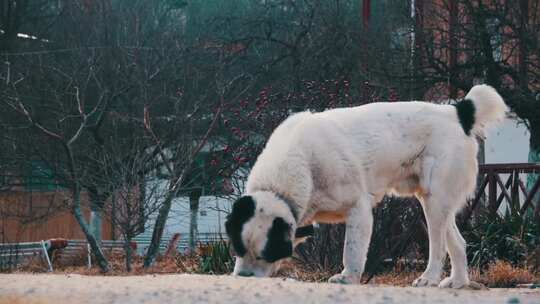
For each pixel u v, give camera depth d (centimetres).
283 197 883
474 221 1500
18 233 2041
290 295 663
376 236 1270
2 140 2092
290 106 1451
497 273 1208
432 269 926
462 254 933
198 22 2845
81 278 824
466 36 2222
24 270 1747
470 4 2227
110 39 2391
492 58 2228
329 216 922
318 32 2738
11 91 2012
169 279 797
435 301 658
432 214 929
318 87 1561
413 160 937
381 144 918
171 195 1583
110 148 1920
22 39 2792
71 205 1695
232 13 2972
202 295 659
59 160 1995
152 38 2480
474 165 953
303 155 892
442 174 926
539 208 1452
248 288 701
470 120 951
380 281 1199
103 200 1742
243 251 854
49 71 2242
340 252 1256
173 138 1886
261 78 2567
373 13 2950
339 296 665
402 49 2333
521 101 2153
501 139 2714
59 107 2083
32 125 1770
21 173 2195
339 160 895
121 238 1997
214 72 2342
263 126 1429
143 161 1675
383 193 940
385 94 1752
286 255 854
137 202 1586
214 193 1841
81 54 2319
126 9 2555
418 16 2369
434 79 2262
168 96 2058
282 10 3088
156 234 1580
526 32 2161
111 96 2044
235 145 1546
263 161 909
